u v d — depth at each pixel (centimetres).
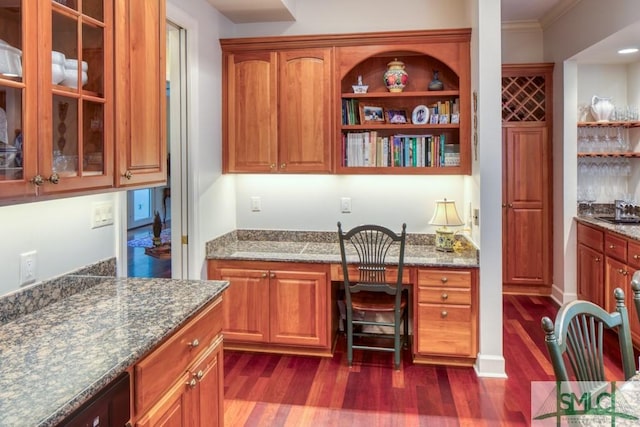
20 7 121
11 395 104
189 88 292
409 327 345
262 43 330
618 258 345
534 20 452
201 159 304
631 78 428
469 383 279
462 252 322
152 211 904
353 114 338
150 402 137
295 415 245
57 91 134
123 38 165
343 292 355
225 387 277
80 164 145
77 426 104
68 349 129
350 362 306
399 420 239
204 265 312
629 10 310
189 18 285
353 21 342
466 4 324
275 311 315
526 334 362
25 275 163
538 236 461
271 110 332
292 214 362
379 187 351
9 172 121
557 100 435
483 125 285
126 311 162
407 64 345
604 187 445
